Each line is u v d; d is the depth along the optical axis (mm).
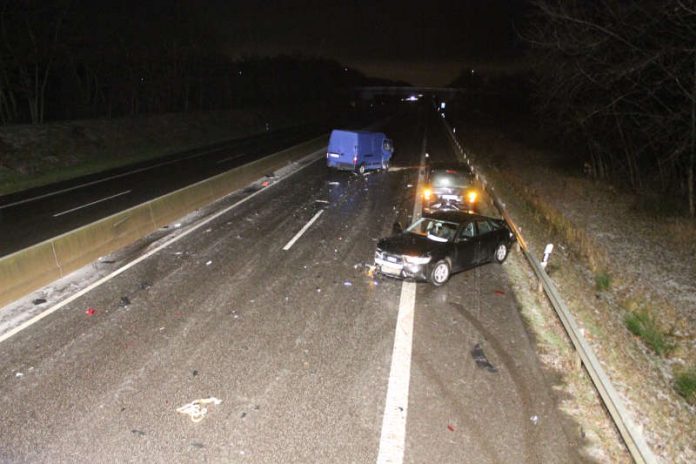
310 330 8117
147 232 14023
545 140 43500
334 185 22219
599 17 17938
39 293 9539
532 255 10922
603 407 6109
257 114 61031
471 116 84938
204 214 16500
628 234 16906
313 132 55062
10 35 30828
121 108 46531
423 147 39344
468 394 6391
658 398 7012
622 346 8516
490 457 5258
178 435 5500
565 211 20156
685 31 15422
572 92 20438
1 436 5438
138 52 41719
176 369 6859
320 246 12867
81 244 11227
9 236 14141
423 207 16281
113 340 7668
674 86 17547
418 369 6973
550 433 5660
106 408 5961
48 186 22156
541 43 18547
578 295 10391
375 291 9883
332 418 5852
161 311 8766
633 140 23609
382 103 138375
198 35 49344
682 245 15562
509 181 24953
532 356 7414
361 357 7281
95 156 30469
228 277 10523
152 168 27734
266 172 25266
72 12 32906
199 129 45812
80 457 5133
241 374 6762
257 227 14789
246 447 5332
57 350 7336
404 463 5145
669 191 21359
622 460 5238
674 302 11516
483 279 10750
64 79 39000
